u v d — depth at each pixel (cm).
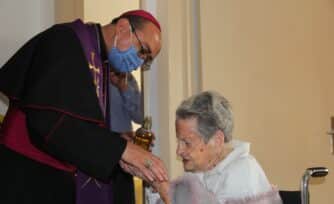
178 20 282
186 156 167
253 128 288
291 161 303
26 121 181
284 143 300
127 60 197
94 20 342
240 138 283
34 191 184
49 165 187
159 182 173
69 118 175
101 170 175
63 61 179
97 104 181
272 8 303
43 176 186
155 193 193
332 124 323
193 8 285
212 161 167
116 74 213
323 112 321
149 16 201
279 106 300
